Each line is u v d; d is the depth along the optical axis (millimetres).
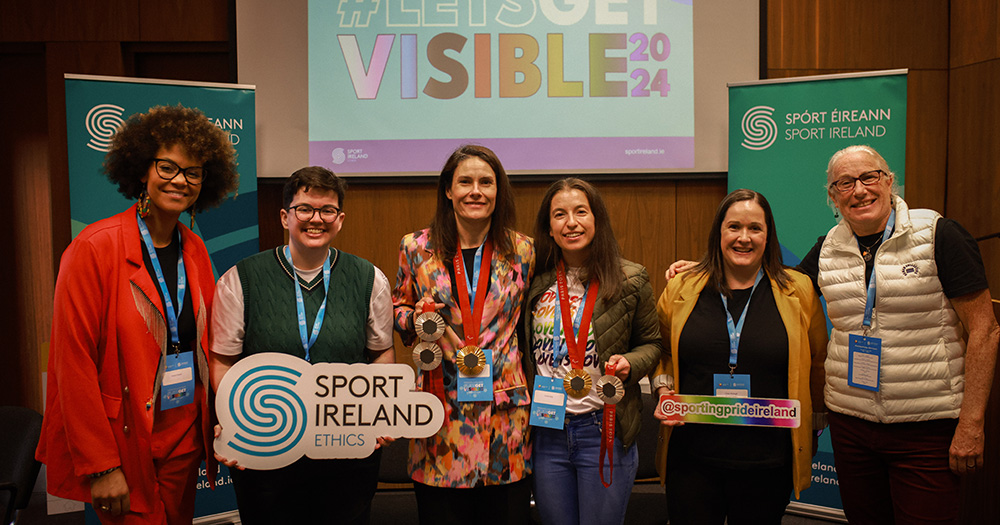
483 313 1821
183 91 2908
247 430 1672
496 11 3225
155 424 1544
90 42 3283
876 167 1752
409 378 1733
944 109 3377
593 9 3238
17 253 3512
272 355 1680
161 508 1553
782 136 3045
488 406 1773
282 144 3230
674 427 1882
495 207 1870
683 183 3324
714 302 1864
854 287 1819
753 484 1781
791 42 3320
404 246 1919
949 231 1717
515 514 1817
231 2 3193
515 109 3246
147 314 1513
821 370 1995
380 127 3236
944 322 1734
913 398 1730
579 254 1885
